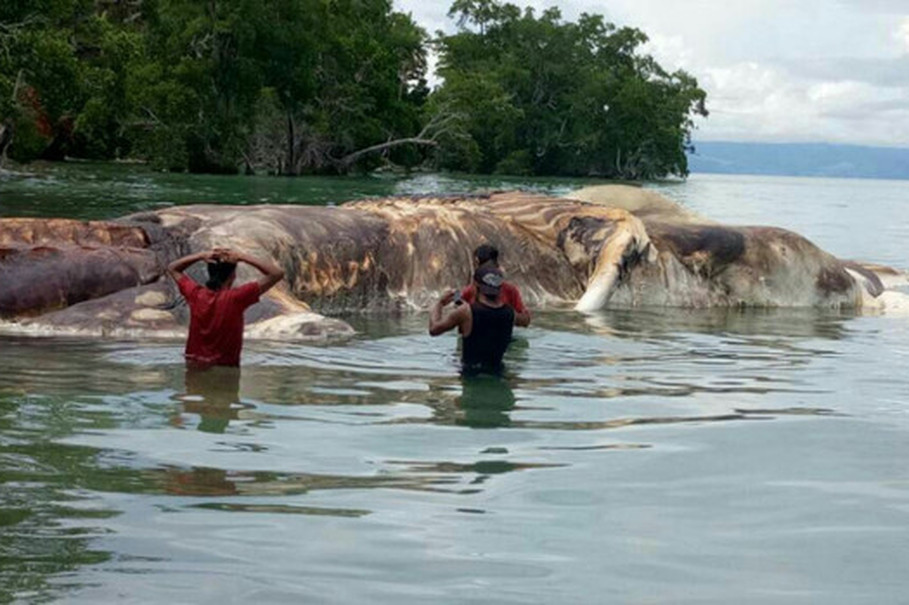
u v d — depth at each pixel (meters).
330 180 57.03
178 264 9.11
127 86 48.69
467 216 13.38
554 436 6.72
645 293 13.71
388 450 6.27
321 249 12.06
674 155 111.62
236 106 63.28
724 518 5.15
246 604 4.01
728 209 43.00
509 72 102.88
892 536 4.93
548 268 13.53
